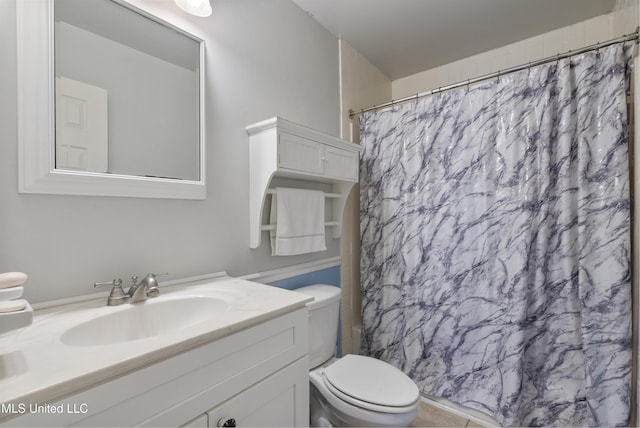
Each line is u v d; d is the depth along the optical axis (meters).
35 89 0.80
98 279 0.92
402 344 1.82
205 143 1.19
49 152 0.82
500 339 1.50
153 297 0.91
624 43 1.25
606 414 1.24
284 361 0.88
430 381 1.72
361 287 2.01
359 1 1.64
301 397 0.94
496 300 1.52
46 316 0.78
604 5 1.69
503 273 1.48
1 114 0.76
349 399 1.14
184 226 1.14
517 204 1.45
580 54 1.42
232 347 0.74
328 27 1.88
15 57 0.78
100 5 0.94
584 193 1.30
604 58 1.28
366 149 2.01
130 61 1.00
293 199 1.46
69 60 0.87
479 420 1.55
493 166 1.54
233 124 1.32
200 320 0.96
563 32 1.91
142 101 1.02
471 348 1.60
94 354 0.57
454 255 1.66
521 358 1.41
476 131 1.58
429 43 2.07
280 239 1.40
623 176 1.23
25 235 0.79
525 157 1.44
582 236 1.30
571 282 1.36
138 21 1.03
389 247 1.89
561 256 1.39
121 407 0.55
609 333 1.24
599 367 1.26
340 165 1.64
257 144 1.34
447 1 1.64
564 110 1.36
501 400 1.46
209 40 1.23
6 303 0.56
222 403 0.71
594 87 1.30
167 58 1.09
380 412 1.09
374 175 1.97
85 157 0.89
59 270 0.85
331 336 1.49
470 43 2.07
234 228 1.31
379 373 1.30
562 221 1.38
